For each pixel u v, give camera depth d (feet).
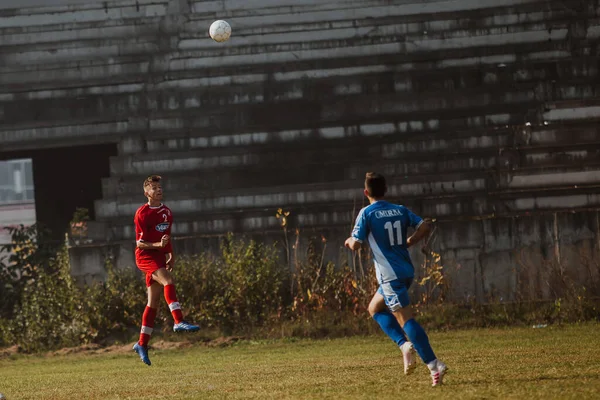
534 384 85.40
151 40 255.29
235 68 252.83
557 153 229.25
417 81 246.47
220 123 249.14
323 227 227.61
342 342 188.34
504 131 234.17
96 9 257.14
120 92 253.85
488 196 226.58
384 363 128.88
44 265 243.60
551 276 209.05
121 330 214.48
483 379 93.20
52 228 312.71
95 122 252.42
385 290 89.76
